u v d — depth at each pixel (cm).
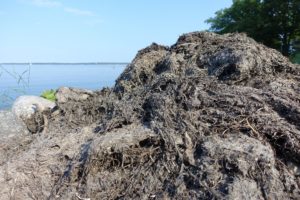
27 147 407
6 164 373
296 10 2330
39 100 593
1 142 431
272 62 412
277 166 285
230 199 252
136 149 324
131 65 496
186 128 322
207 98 353
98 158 321
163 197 281
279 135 302
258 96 348
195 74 396
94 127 403
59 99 529
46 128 445
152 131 330
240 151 282
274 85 368
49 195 328
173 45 518
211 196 261
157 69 465
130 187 302
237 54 397
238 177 267
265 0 2423
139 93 412
